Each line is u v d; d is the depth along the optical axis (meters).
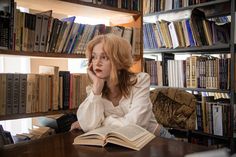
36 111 1.61
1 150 0.98
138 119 1.34
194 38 2.35
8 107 1.49
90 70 1.41
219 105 2.21
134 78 1.47
